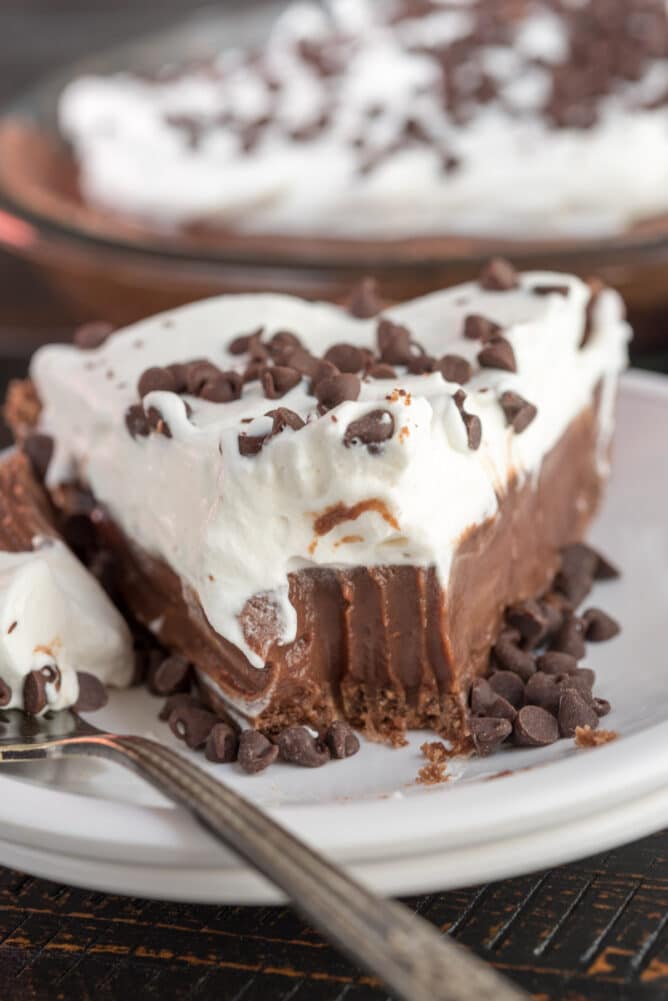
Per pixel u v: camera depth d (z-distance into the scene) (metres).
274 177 0.67
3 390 0.61
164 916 0.41
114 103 0.73
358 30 0.80
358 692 0.45
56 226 0.65
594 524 0.51
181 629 0.46
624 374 0.56
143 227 0.68
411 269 0.61
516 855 0.40
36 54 1.07
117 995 0.40
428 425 0.43
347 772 0.43
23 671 0.45
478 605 0.45
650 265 0.61
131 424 0.46
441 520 0.44
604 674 0.46
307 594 0.44
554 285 0.49
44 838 0.41
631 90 0.70
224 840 0.39
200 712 0.44
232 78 0.76
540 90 0.70
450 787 0.42
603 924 0.40
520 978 0.39
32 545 0.47
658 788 0.41
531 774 0.41
